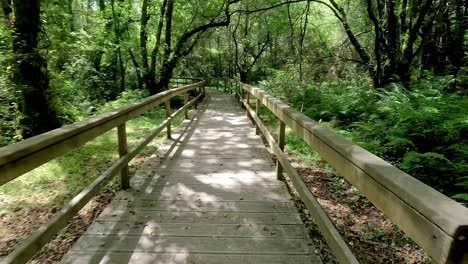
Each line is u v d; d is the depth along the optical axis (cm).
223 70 2781
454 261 72
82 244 237
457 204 80
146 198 321
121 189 343
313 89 976
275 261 221
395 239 291
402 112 505
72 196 357
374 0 1095
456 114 474
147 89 1230
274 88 1159
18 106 585
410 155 407
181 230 259
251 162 446
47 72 600
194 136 611
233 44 2359
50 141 175
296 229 264
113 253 226
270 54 2061
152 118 905
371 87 928
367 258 264
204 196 328
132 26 1283
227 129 684
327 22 1608
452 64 861
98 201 334
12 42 545
